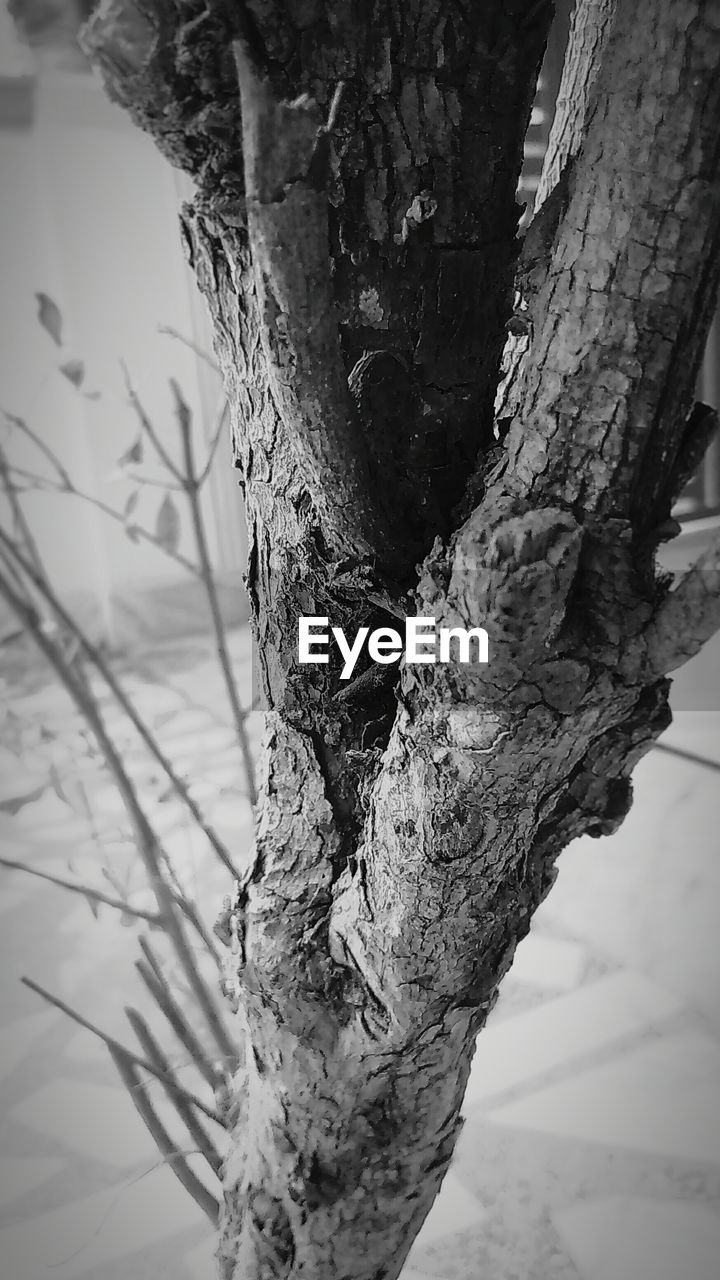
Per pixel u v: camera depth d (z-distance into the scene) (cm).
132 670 231
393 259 36
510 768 35
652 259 30
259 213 29
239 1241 52
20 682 220
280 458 41
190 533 255
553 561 31
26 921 153
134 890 120
